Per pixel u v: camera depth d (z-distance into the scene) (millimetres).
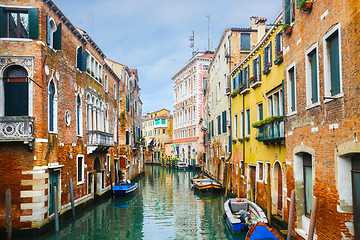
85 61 16469
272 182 12695
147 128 74312
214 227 13609
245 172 17031
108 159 22125
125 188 21359
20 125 10938
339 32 6613
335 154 6840
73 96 15078
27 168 11133
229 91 21188
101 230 13047
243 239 11734
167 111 71688
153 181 33375
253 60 15062
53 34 12766
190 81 48500
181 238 12047
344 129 6469
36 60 11414
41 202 11164
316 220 7824
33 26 11445
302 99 8773
